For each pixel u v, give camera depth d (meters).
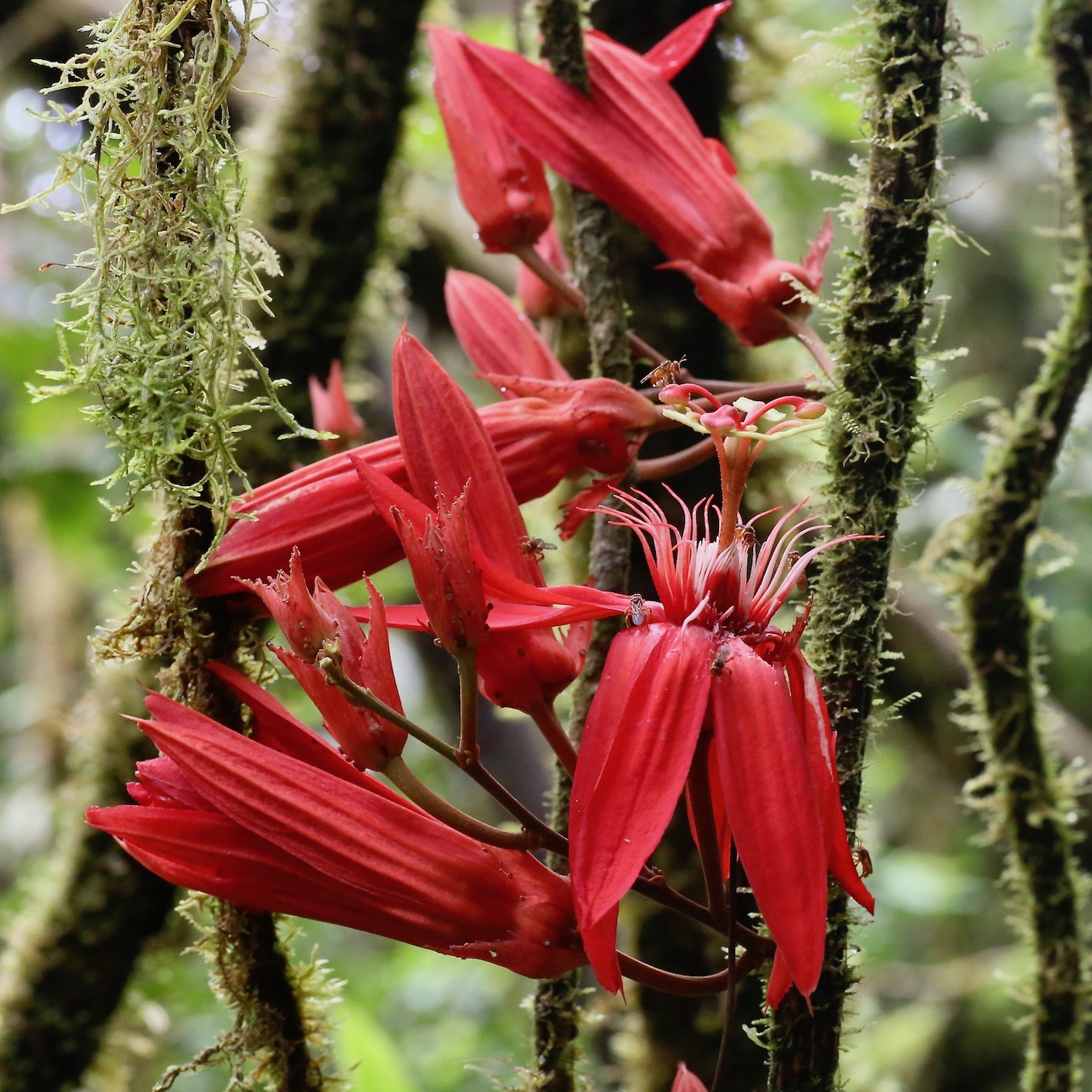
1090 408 1.39
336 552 0.70
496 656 0.69
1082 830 1.25
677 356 0.85
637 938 0.83
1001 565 0.80
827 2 1.58
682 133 0.75
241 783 0.67
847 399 0.71
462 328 0.77
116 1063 0.86
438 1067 1.81
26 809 1.91
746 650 0.67
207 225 0.68
